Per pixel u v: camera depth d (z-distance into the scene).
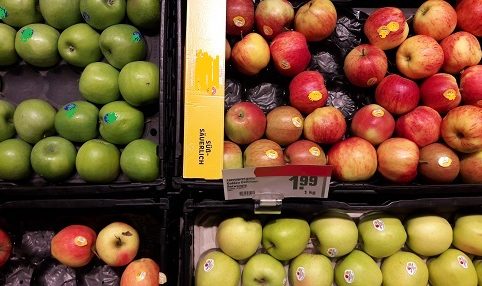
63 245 1.20
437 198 1.21
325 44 1.37
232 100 1.32
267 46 1.27
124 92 1.21
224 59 1.17
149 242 1.32
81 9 1.23
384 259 1.28
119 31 1.22
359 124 1.23
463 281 1.23
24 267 1.30
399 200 1.20
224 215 1.27
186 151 1.15
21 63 1.33
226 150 1.20
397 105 1.23
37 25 1.26
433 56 1.23
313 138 1.24
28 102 1.22
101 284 1.28
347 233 1.21
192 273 1.25
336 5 1.38
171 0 1.33
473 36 1.29
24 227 1.31
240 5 1.24
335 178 1.23
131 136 1.24
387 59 1.33
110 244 1.21
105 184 1.18
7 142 1.20
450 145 1.22
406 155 1.18
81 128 1.19
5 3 1.23
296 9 1.36
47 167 1.16
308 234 1.22
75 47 1.24
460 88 1.28
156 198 1.22
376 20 1.27
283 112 1.22
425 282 1.25
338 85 1.36
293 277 1.22
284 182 1.12
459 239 1.27
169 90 1.26
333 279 1.27
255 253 1.26
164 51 1.21
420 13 1.32
